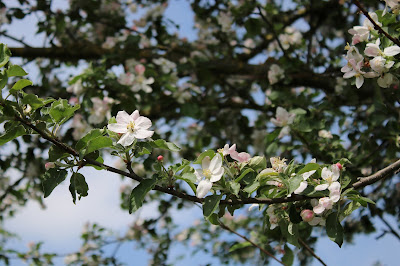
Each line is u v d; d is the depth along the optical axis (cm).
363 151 367
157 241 507
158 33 478
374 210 389
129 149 180
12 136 178
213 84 478
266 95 418
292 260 254
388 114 353
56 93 439
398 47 216
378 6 397
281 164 201
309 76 418
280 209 213
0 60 178
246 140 459
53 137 183
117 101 384
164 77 421
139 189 180
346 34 431
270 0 478
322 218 200
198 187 181
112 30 479
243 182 193
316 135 360
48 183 180
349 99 397
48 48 451
